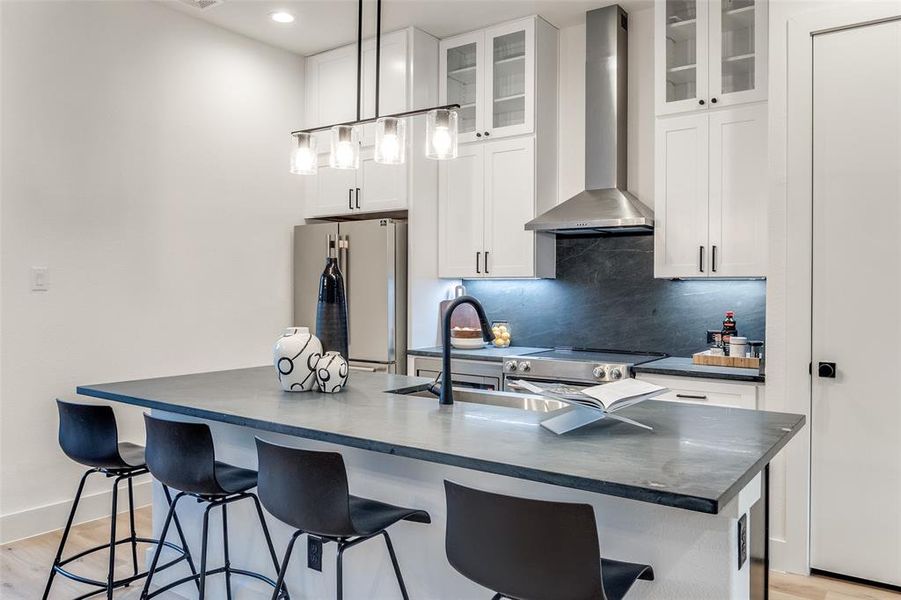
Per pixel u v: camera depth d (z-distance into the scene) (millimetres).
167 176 4000
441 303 4602
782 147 2977
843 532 2867
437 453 1643
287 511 1810
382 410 2215
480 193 4336
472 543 1442
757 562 1921
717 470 1468
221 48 4305
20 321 3334
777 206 2988
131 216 3814
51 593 2730
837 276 2865
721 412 2189
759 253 3359
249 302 4500
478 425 1967
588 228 3723
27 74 3350
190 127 4129
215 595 2670
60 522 3471
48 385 3443
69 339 3529
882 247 2775
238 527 2592
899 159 2738
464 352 4188
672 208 3611
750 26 3404
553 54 4289
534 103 4094
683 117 3580
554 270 4367
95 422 2424
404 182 4383
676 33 3625
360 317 4434
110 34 3709
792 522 2961
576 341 4301
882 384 2779
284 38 4500
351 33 4410
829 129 2879
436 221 4539
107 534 3400
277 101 4680
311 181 4871
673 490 1317
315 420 2041
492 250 4277
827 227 2885
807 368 2924
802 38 2926
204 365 4215
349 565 2248
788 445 2969
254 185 4531
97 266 3650
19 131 3320
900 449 2744
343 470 1738
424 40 4402
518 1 3891
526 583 1366
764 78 3336
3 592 2738
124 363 3777
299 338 2590
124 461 2488
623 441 1758
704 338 3832
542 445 1710
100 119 3662
